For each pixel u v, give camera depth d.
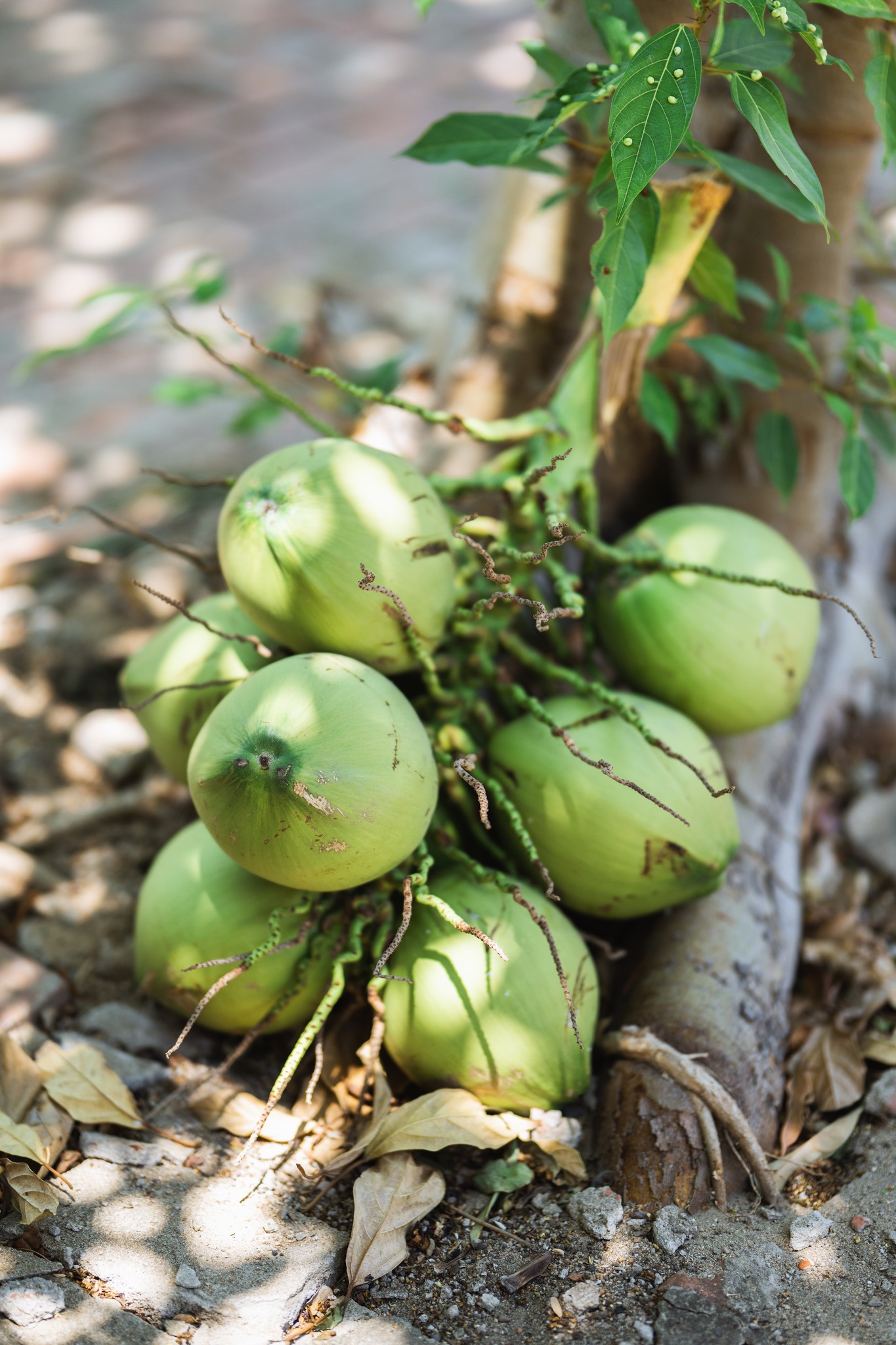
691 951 1.97
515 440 1.99
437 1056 1.84
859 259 2.44
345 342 3.01
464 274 2.37
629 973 2.00
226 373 2.97
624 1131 1.84
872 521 2.49
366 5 5.01
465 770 1.76
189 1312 1.72
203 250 3.46
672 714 1.93
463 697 1.95
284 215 3.64
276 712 1.75
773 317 2.12
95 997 2.00
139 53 4.58
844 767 2.32
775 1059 1.94
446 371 2.38
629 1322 1.73
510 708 1.97
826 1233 1.79
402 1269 1.78
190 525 2.52
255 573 1.83
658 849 1.88
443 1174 1.84
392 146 4.00
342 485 1.82
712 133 2.19
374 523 1.82
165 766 2.02
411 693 1.98
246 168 3.89
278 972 1.87
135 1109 1.86
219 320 3.13
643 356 2.05
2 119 4.12
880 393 2.21
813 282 2.21
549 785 1.89
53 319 3.19
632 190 1.70
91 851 2.16
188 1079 1.91
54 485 2.63
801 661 1.99
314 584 1.81
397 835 1.76
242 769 1.73
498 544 1.85
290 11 4.96
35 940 2.05
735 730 2.01
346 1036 1.95
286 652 1.94
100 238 3.53
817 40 1.73
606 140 2.01
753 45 1.82
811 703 2.28
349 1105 1.91
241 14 4.93
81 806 2.20
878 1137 1.87
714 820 1.90
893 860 2.21
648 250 1.82
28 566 2.46
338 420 2.67
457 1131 1.82
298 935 1.81
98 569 2.46
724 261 2.01
